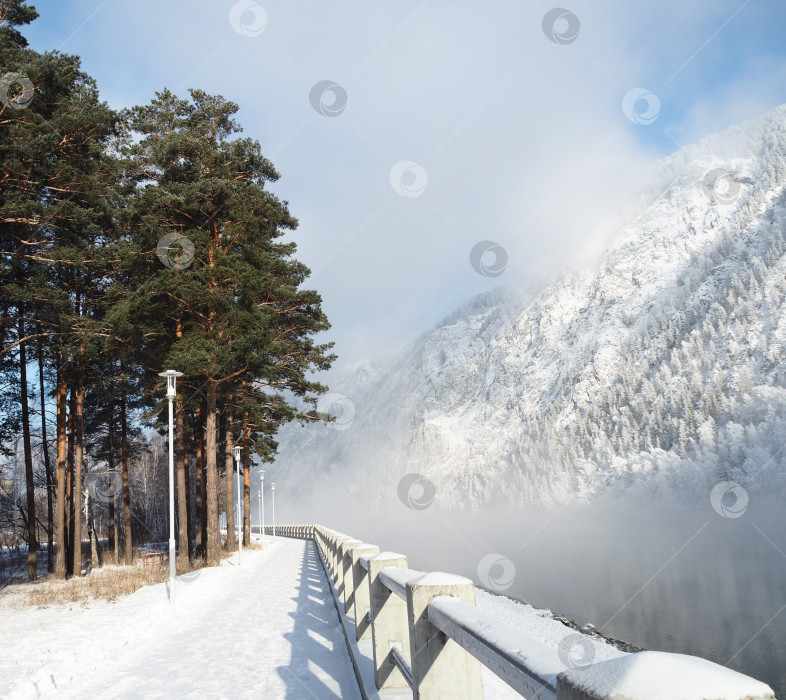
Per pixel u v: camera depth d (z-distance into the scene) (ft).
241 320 63.21
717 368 391.86
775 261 471.62
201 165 66.64
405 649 11.28
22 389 65.46
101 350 61.62
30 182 49.03
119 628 28.81
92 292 64.90
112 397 82.64
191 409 80.64
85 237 56.90
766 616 80.18
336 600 27.20
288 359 86.89
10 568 88.99
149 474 165.07
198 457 87.81
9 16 51.83
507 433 602.03
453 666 6.94
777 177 634.84
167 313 65.67
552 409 558.15
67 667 21.17
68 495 74.95
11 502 116.37
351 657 17.80
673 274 645.51
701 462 290.56
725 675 2.27
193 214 66.80
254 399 85.92
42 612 38.75
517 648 4.03
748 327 411.95
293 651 21.39
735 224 626.23
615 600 90.79
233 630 27.32
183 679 18.61
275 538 161.17
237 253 70.49
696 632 73.36
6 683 18.86
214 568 63.93
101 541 152.87
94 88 58.03
